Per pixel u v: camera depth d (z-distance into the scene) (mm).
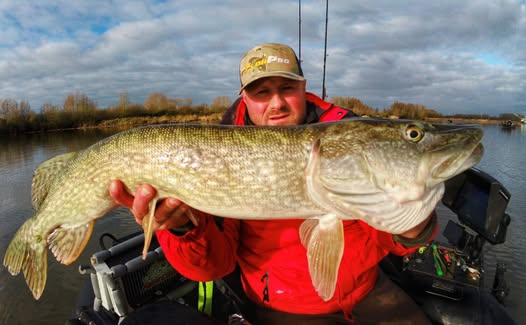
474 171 716
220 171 499
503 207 640
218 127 521
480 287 694
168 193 513
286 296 579
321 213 504
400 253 565
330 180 490
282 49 647
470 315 644
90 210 569
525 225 1520
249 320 634
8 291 1192
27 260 626
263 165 496
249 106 673
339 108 693
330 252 487
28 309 1094
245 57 666
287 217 509
